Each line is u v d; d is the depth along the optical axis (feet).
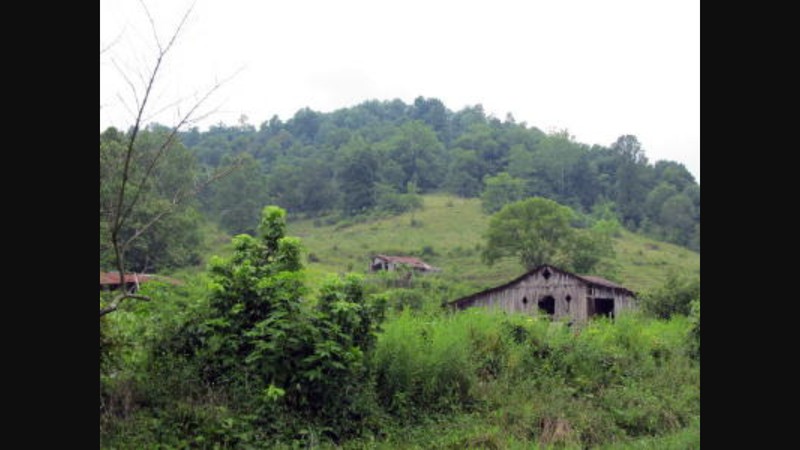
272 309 33.47
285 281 33.81
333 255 301.22
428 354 38.96
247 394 30.96
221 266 34.58
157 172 32.50
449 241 337.72
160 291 33.42
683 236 366.02
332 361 32.30
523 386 40.98
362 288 36.63
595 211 409.69
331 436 32.32
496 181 399.65
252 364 31.91
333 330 33.22
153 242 109.81
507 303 127.65
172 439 27.20
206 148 454.81
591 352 47.37
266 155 526.57
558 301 122.62
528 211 230.68
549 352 46.52
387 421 34.45
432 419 36.04
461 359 39.63
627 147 510.99
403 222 386.11
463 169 486.79
